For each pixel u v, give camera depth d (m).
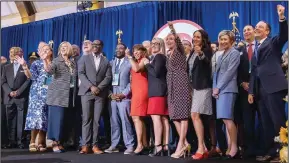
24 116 4.07
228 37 2.88
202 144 2.88
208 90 2.90
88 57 3.44
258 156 2.83
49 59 3.70
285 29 2.55
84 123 3.32
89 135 3.33
